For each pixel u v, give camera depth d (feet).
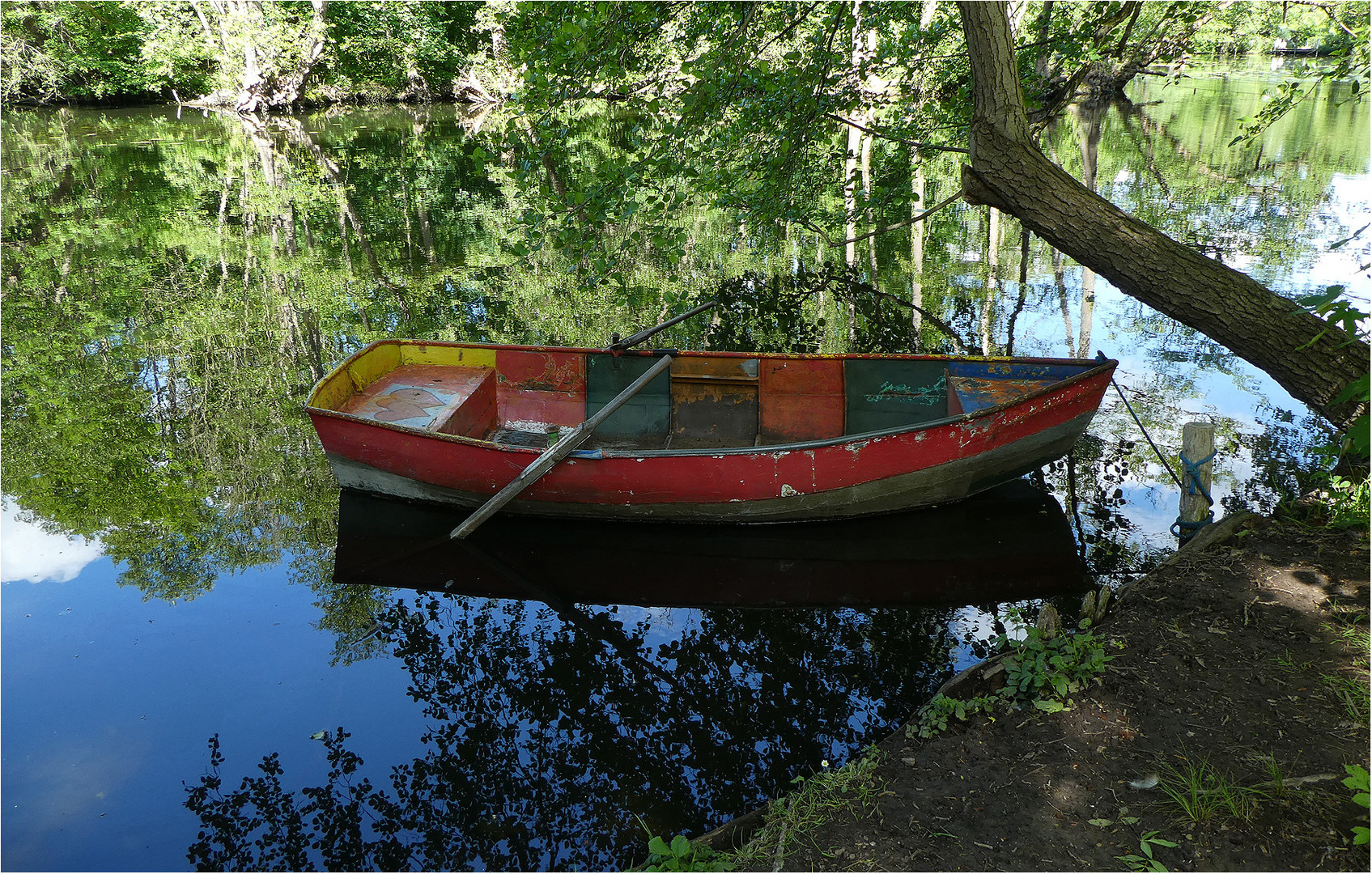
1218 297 13.98
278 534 20.18
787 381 22.50
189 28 97.30
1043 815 10.02
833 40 24.63
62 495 22.26
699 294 36.01
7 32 87.97
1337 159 54.29
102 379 29.27
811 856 9.74
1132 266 14.57
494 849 11.85
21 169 64.59
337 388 21.59
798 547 19.13
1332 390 13.50
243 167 66.95
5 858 11.80
